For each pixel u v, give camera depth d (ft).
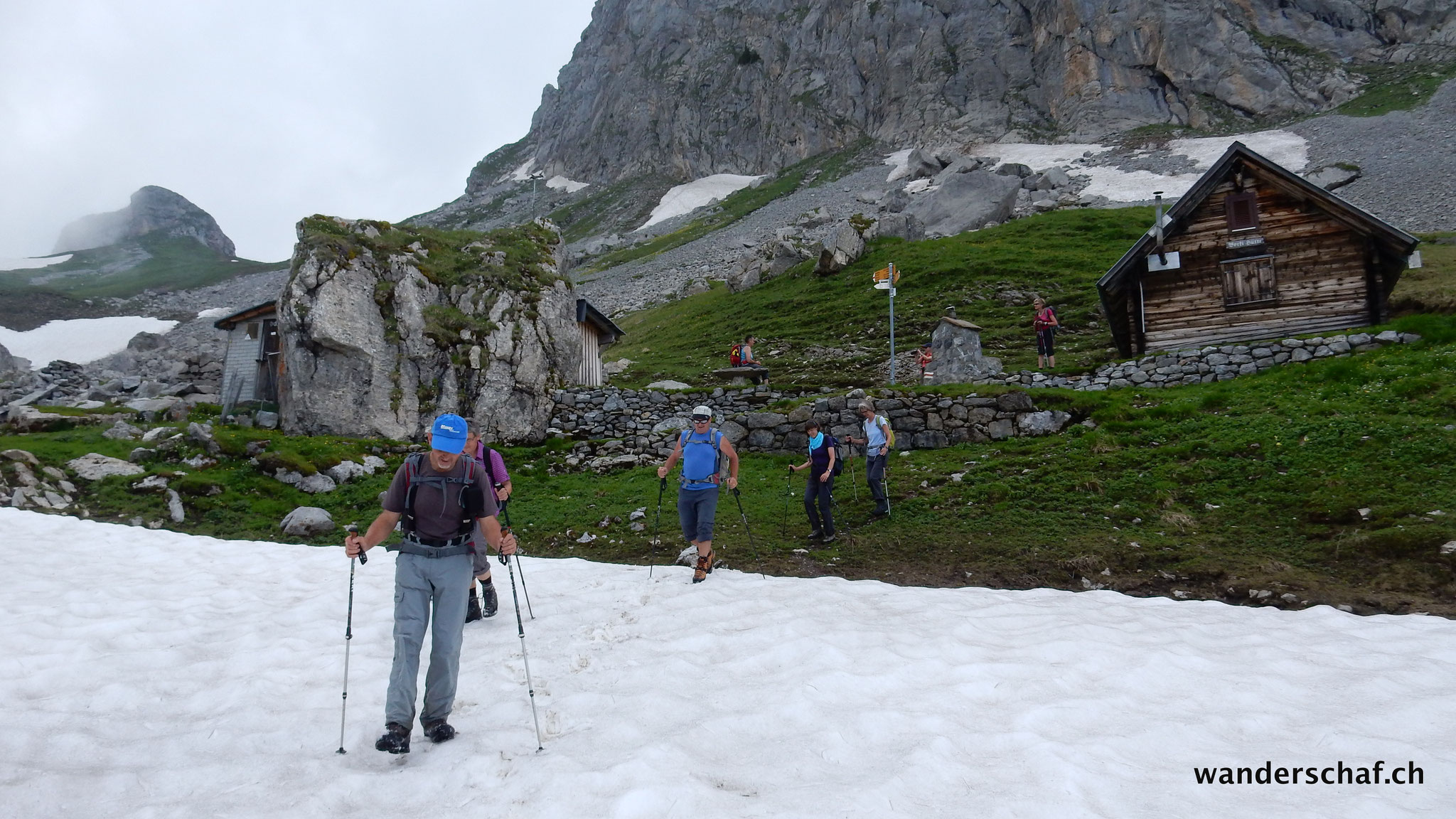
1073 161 298.15
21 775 15.76
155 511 51.52
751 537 40.19
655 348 141.08
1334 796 14.90
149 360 152.35
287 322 72.13
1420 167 199.82
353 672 22.99
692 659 23.08
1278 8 335.47
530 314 80.12
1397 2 317.01
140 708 20.70
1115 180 253.24
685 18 561.02
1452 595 30.48
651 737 17.48
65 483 53.62
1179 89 327.26
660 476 34.17
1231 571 35.04
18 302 324.60
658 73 545.03
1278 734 17.92
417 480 18.48
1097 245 158.40
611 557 43.93
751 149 474.90
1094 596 31.07
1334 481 41.57
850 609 28.07
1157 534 40.16
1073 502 45.73
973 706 19.22
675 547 44.32
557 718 18.97
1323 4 329.72
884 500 47.24
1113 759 16.24
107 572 35.42
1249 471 45.29
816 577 36.40
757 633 24.64
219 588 32.89
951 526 44.47
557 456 70.64
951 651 22.84
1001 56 388.57
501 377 75.51
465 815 14.44
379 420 71.82
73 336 275.39
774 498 52.65
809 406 66.23
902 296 138.00
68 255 515.91
